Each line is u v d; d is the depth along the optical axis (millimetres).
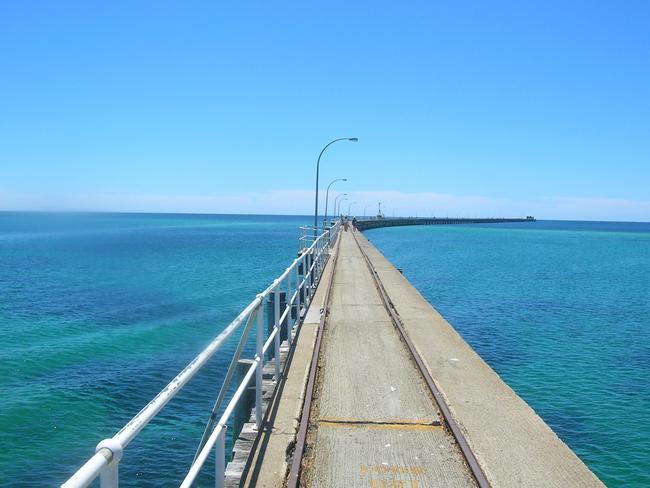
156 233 125875
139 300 28781
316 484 5164
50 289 32906
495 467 5473
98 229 152875
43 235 113938
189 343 19156
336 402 7246
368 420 6664
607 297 30328
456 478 5305
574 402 13273
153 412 2939
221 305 27109
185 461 10281
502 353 17578
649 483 9625
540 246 85312
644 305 27688
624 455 10625
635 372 15719
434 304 26375
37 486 9453
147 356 17375
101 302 28125
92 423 11945
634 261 57688
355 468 5473
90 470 2166
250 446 5754
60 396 13445
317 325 11812
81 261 52219
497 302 27531
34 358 16875
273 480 5125
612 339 19781
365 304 14781
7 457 10336
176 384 3359
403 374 8516
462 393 7621
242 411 7062
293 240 95188
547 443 6039
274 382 7613
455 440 6121
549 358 17078
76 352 17703
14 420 11898
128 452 10523
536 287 33969
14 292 31578
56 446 10859
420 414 6879
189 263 50031
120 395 13695
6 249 69812
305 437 6031
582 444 11094
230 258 55688
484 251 68875
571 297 30000
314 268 18125
